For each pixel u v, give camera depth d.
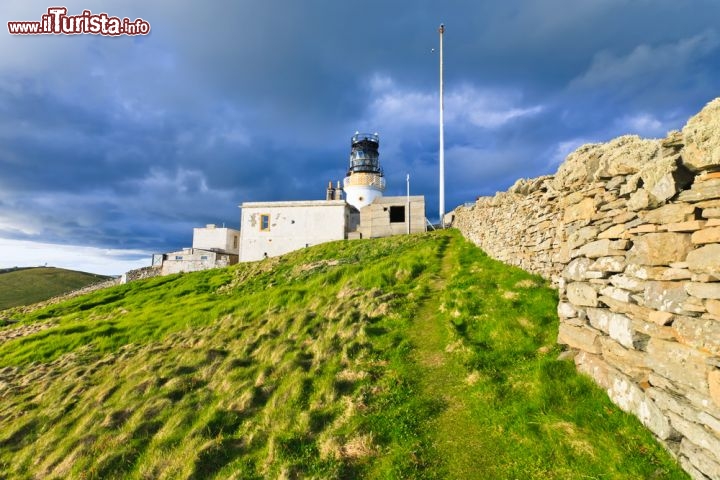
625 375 4.93
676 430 4.00
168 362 11.82
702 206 3.91
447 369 7.50
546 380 5.90
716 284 3.60
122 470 7.00
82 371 13.07
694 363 3.82
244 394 8.27
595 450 4.40
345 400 7.10
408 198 39.06
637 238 4.89
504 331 8.05
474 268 14.36
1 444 9.17
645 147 4.97
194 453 6.57
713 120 3.81
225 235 51.44
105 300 33.09
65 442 8.51
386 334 9.84
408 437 5.75
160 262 50.50
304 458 5.84
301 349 10.25
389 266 17.50
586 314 6.16
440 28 38.53
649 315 4.53
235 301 19.58
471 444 5.32
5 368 15.69
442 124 38.16
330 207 41.38
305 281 22.38
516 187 12.28
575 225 6.80
